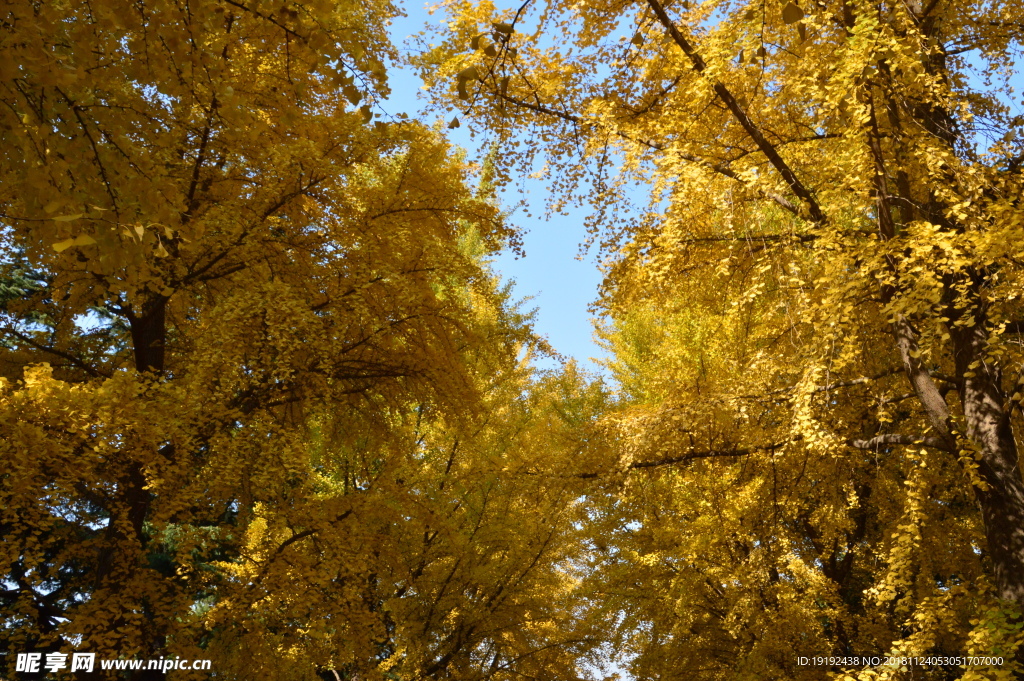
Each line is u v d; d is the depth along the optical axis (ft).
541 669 30.07
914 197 19.93
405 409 27.22
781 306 21.24
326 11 10.93
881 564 24.02
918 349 15.46
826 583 22.90
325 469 32.55
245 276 21.18
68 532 18.92
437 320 25.67
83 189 10.46
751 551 24.29
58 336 24.84
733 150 21.33
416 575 28.25
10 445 15.38
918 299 14.74
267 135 22.15
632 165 21.66
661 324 36.63
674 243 20.95
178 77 11.57
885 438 19.62
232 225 20.33
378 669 21.40
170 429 17.38
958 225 17.79
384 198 25.41
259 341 20.02
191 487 18.15
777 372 21.97
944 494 22.93
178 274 21.34
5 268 20.81
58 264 19.27
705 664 28.14
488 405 30.73
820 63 18.15
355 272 22.58
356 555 21.02
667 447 22.80
